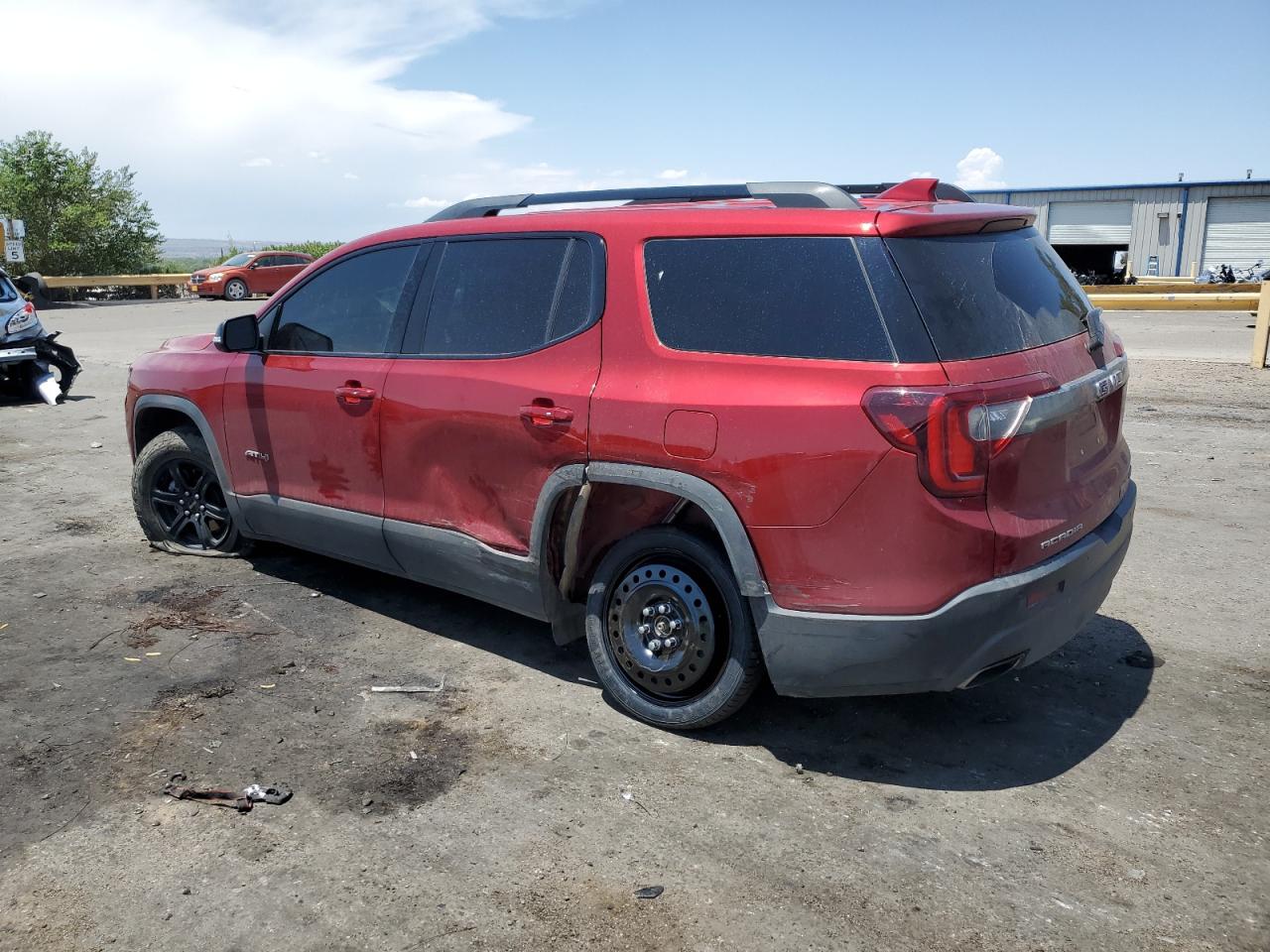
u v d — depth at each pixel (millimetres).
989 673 3236
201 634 4625
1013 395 3076
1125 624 4680
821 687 3309
